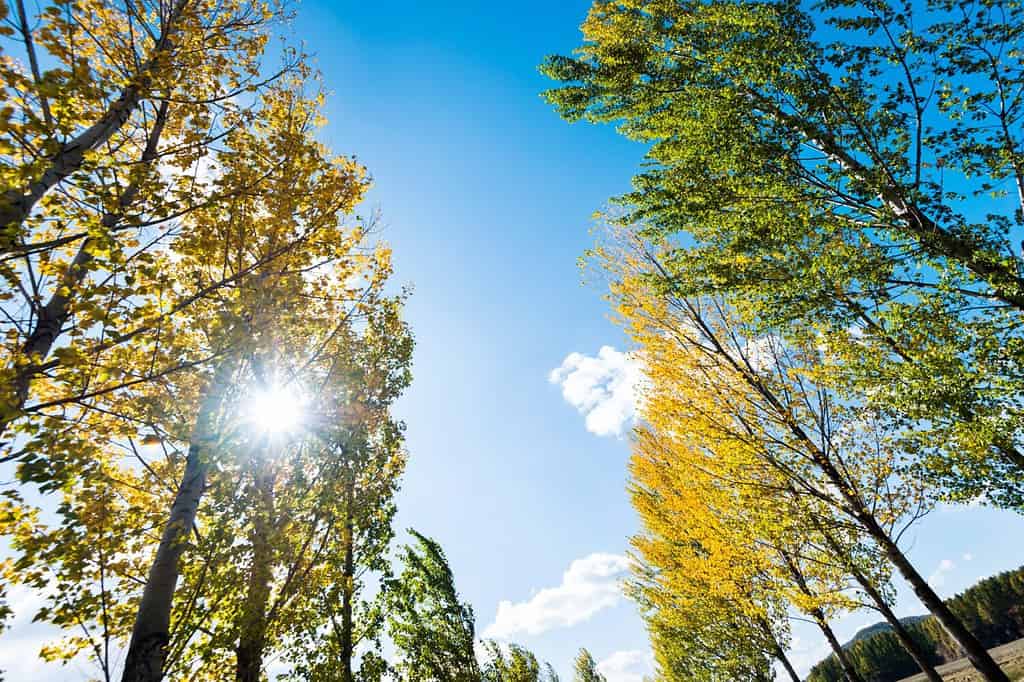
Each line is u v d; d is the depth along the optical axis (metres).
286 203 4.77
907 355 5.68
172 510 3.96
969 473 5.44
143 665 3.24
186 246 4.29
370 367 7.18
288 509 5.31
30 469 2.77
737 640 12.16
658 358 8.38
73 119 3.25
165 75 4.37
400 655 11.02
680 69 6.59
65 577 3.71
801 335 6.57
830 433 7.15
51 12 3.47
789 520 6.94
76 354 2.92
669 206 6.33
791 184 5.68
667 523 12.72
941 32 4.95
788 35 5.59
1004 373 4.74
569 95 7.32
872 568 6.70
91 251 2.99
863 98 5.52
